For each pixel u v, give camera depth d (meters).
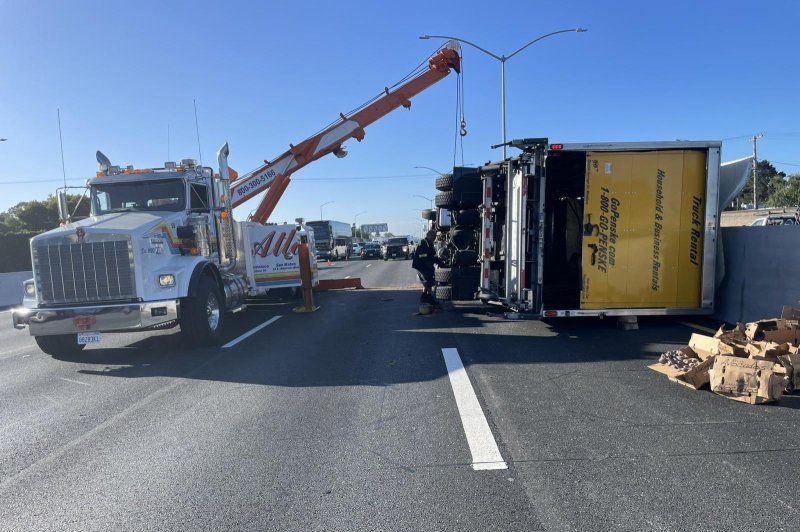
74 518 3.39
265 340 8.96
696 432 4.40
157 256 7.92
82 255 7.41
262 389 6.00
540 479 3.68
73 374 7.19
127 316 7.43
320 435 4.58
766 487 3.48
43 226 47.09
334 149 16.56
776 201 54.22
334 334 9.23
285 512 3.37
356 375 6.43
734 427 4.49
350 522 3.23
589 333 8.52
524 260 8.51
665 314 8.57
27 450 4.53
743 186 8.86
